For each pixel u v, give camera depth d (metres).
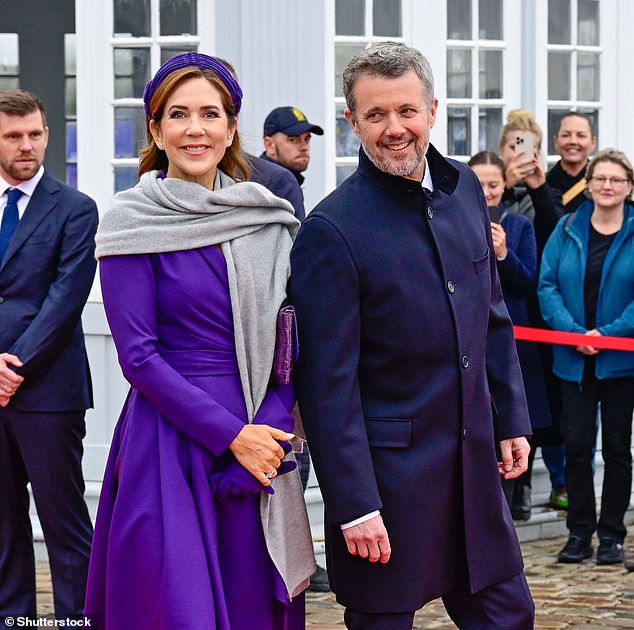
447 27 7.54
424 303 3.57
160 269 3.53
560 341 6.62
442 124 7.55
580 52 8.10
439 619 5.69
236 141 3.74
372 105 3.52
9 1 8.98
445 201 3.72
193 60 3.58
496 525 3.73
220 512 3.52
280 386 3.59
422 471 3.57
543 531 7.25
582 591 6.13
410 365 3.58
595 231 6.72
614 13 8.20
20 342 5.04
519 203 7.31
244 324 3.56
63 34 8.98
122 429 3.62
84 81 7.11
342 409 3.51
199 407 3.44
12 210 5.21
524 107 7.86
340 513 3.50
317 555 6.48
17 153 5.13
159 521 3.45
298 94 7.00
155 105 3.57
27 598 5.25
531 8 7.82
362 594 3.61
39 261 5.15
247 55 6.95
